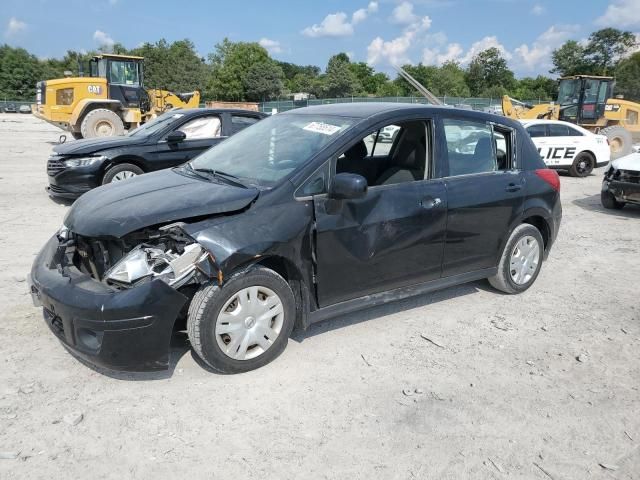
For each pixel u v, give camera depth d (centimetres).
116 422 322
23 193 1010
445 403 355
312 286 400
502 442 319
